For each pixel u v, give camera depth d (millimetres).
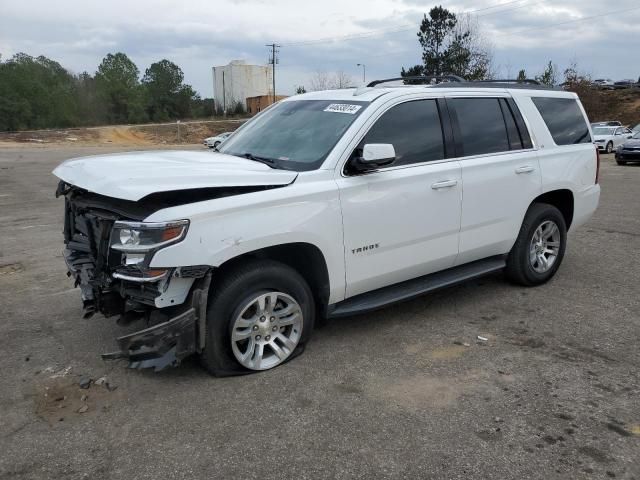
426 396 3615
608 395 3625
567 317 4992
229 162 4113
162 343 3424
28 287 6000
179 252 3338
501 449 3057
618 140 31109
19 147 45406
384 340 4500
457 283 4914
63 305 5391
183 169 3689
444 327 4770
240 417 3373
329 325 4805
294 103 5031
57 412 3455
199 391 3672
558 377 3867
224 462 2957
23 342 4504
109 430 3256
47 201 12875
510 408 3469
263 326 3865
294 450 3053
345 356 4199
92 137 60844
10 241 8352
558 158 5691
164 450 3062
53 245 8070
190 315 3447
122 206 3568
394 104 4461
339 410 3447
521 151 5367
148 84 97000
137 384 3785
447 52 53531
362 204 4141
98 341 4508
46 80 81438
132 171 3604
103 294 3662
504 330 4707
